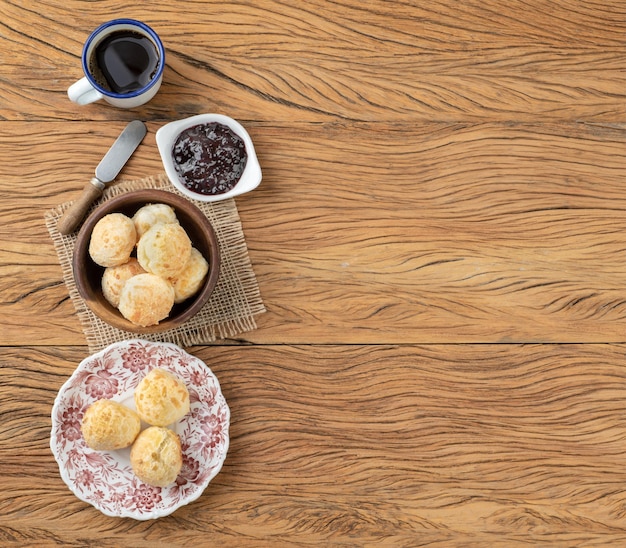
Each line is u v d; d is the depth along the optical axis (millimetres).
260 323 1131
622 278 1165
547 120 1165
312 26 1146
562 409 1152
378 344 1141
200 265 1056
